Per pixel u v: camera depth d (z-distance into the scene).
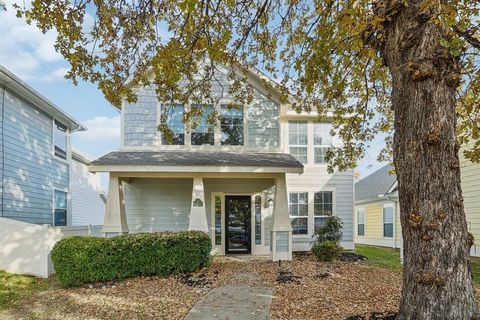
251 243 12.67
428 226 3.81
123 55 6.27
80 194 18.47
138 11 5.79
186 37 5.68
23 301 6.84
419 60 3.97
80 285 7.85
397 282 7.75
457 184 3.88
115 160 10.23
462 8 4.05
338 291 6.88
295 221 13.62
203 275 8.55
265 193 12.90
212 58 6.20
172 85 6.68
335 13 5.84
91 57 5.75
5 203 10.69
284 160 11.09
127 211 12.16
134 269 8.38
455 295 3.69
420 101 3.96
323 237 12.55
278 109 12.35
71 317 5.96
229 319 5.60
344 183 13.91
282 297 6.61
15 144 11.34
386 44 4.53
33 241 8.77
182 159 10.58
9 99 11.05
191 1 4.19
